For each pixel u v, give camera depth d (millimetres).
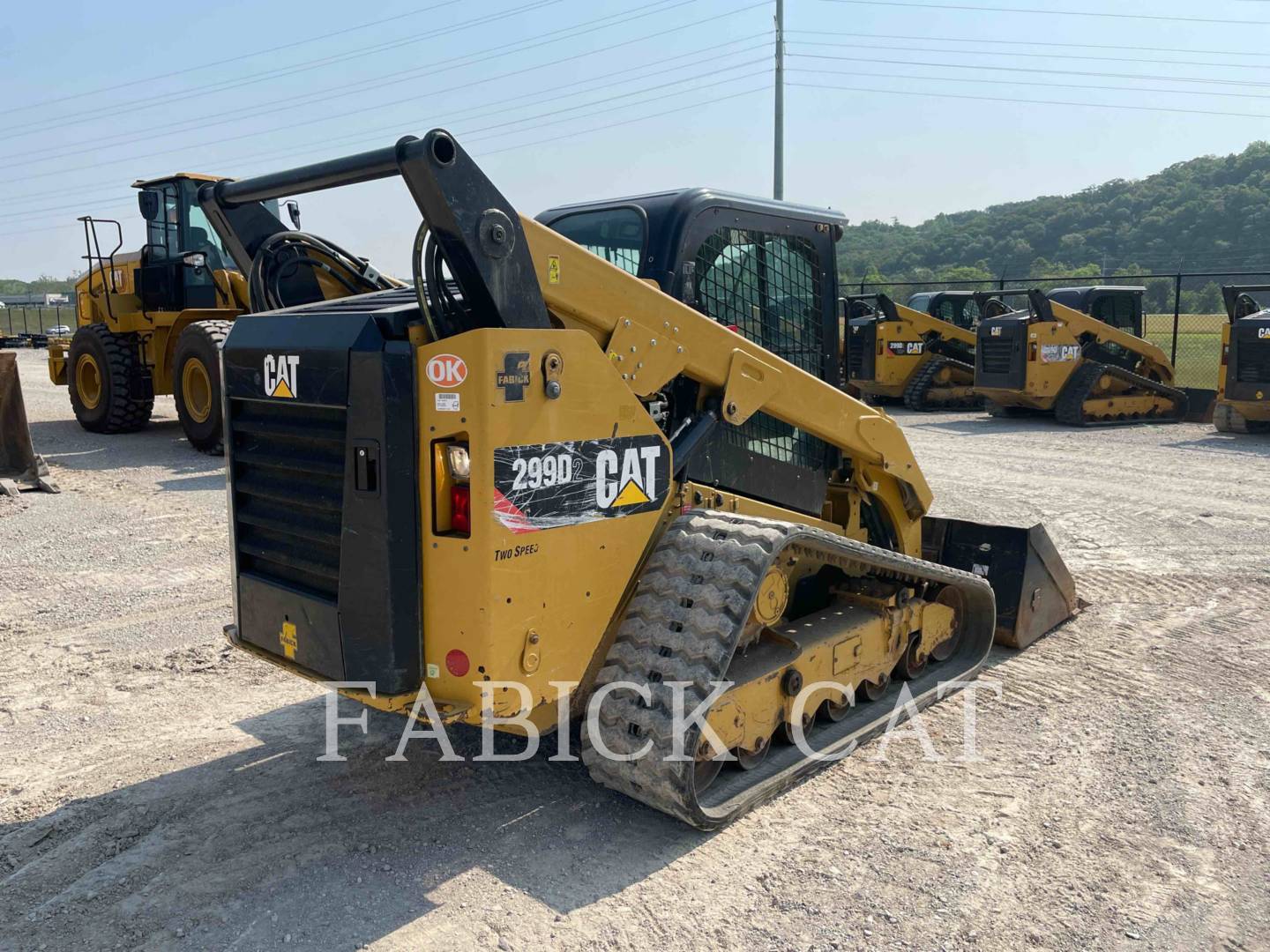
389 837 3340
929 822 3471
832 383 4684
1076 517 8672
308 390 3086
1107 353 16000
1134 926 2885
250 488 3414
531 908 2939
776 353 4371
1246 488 9961
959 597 5035
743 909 2943
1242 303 14125
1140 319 17188
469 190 2828
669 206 3859
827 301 4602
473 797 3627
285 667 3373
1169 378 16531
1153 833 3408
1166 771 3877
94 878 3094
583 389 3133
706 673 3160
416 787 3699
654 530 3504
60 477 10039
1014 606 5281
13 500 8922
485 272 2881
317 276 4223
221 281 12148
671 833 3379
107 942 2773
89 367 13305
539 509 3037
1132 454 12359
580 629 3227
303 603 3242
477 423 2867
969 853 3262
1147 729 4285
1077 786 3748
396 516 2973
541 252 3090
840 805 3588
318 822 3434
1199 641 5477
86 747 4059
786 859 3221
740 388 3820
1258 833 3414
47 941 2777
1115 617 5910
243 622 3547
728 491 4098
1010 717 4414
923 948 2770
